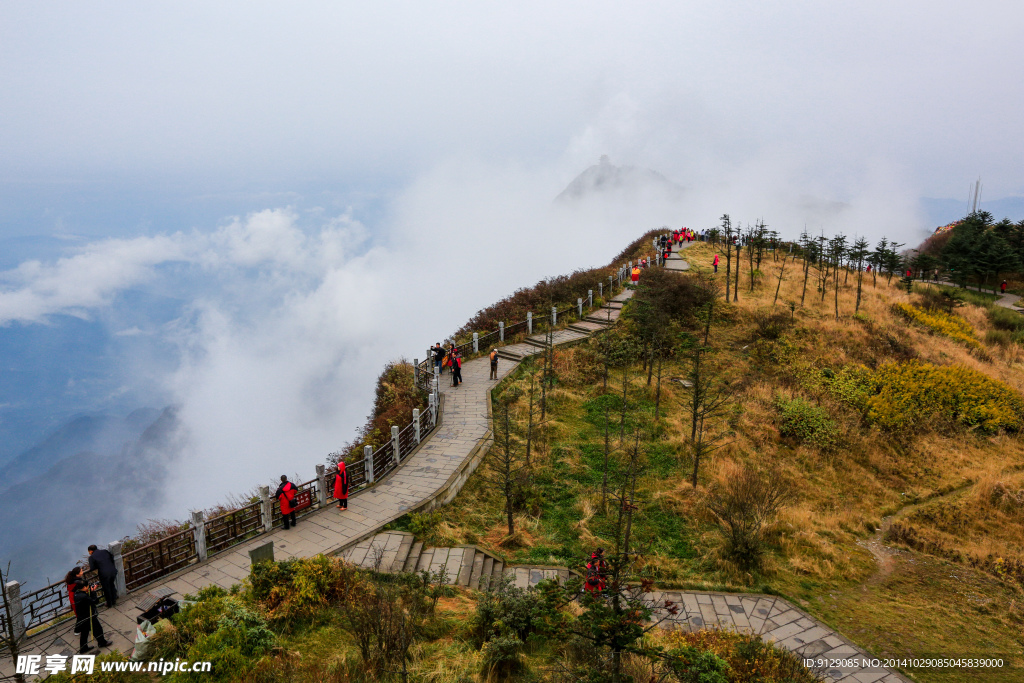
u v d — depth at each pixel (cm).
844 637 1256
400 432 1881
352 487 1658
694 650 938
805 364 2662
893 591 1485
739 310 3106
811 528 1723
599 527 1650
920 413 2428
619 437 2102
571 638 982
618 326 2983
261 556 1169
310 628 1035
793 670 1069
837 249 3625
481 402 2303
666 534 1638
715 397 2364
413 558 1353
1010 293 4538
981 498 1975
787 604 1370
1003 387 2636
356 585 1130
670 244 4616
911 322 3331
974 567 1617
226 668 838
